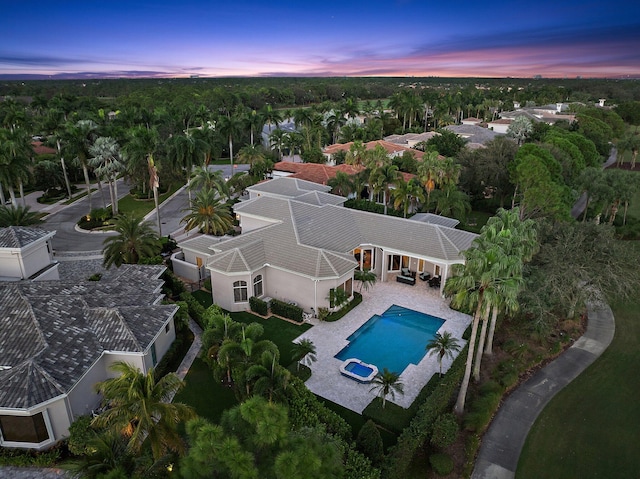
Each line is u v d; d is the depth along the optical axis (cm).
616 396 2508
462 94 14238
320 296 3209
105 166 5341
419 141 8450
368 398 2402
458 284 2098
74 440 1938
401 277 3759
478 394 2473
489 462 2056
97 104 13038
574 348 2972
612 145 9388
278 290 3416
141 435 1608
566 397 2502
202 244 3872
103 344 2336
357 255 3884
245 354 2250
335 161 7856
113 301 2678
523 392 2544
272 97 17075
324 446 1416
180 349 2791
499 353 2845
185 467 1279
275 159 8706
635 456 2098
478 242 2097
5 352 2150
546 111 11656
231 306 3325
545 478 1978
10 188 5038
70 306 2511
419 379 2569
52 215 5659
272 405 1458
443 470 1953
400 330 3072
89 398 2219
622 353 2916
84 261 4197
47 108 11212
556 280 2852
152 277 3206
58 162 6919
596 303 3394
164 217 5672
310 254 3316
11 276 3117
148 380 1644
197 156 5191
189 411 1686
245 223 4378
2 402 1873
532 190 4400
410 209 5616
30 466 1934
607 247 3009
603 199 5003
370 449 1877
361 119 12825
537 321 2797
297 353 2491
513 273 2055
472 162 6016
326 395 2422
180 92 15725
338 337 2973
